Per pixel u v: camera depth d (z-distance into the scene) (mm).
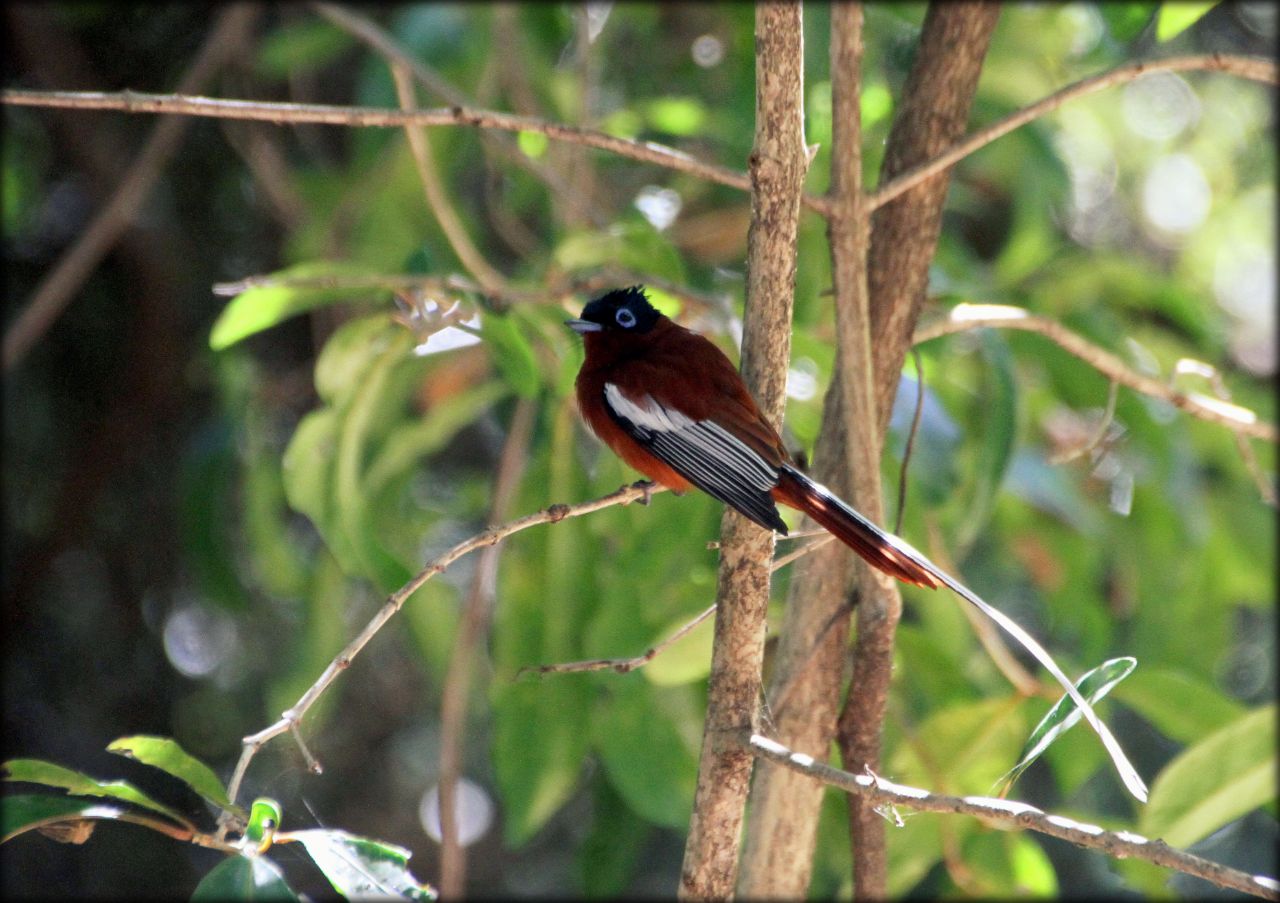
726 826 5660
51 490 13242
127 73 13516
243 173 13578
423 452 10953
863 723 6938
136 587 13414
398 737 15383
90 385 13305
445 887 9742
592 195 11805
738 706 5648
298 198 12648
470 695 14750
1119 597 13711
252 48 13672
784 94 5355
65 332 13234
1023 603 14531
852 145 6379
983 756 8609
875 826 7113
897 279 7180
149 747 5062
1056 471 10844
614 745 9609
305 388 13422
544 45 12367
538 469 9812
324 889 13914
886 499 8828
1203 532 10609
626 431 7113
